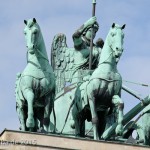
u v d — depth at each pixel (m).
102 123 68.19
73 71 74.44
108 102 67.38
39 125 69.56
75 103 68.81
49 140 63.88
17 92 67.00
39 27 66.38
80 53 74.69
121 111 66.25
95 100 67.19
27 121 65.06
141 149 64.94
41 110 67.19
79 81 72.31
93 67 74.12
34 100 66.31
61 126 72.38
